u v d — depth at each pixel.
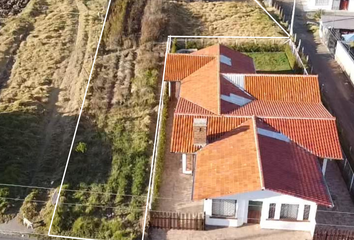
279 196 33.19
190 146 37.66
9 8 68.69
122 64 55.50
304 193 33.03
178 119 39.22
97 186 38.41
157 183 38.41
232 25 65.00
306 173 34.91
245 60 50.75
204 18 67.00
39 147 42.72
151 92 50.19
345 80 52.97
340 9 69.56
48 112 47.25
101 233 34.44
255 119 38.66
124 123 45.72
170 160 41.31
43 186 38.38
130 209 36.56
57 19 65.00
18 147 41.62
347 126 45.59
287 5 72.00
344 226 35.19
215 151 36.69
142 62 55.53
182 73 47.53
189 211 36.34
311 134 37.97
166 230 35.03
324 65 55.91
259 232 34.62
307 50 59.25
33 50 57.59
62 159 41.16
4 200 36.69
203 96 42.81
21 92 49.66
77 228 34.53
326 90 51.22
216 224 35.22
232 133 38.03
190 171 39.56
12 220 35.44
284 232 34.62
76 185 38.56
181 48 59.38
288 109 41.16
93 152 41.94
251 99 43.41
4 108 46.50
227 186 33.31
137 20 64.12
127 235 34.22
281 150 36.31
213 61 47.78
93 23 64.19
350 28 60.31
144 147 42.53
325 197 33.38
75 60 56.03
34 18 65.56
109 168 40.38
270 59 57.19
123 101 48.78
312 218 34.03
